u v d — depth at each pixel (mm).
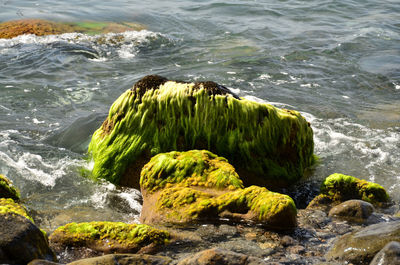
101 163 6184
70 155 6793
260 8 15914
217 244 4379
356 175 6352
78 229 4504
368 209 5047
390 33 13406
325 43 12422
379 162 6738
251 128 6062
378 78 10188
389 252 3660
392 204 5480
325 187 5590
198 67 10688
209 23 14195
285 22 14500
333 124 8016
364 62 11109
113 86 9531
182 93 6137
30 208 5414
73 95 9023
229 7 15984
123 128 6242
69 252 4324
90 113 8227
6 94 8922
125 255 3953
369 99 9188
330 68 10711
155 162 5465
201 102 6078
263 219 4695
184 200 4957
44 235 4141
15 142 7062
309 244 4438
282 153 6188
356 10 16047
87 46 11773
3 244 3686
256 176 6016
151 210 5047
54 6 15578
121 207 5543
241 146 6008
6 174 6133
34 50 11344
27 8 15117
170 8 15883
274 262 3863
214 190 5109
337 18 15047
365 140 7445
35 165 6430
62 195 5766
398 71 10539
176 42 12461
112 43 12141
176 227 4715
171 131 6082
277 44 12336
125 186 6027
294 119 6230
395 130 7824
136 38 12500
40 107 8469
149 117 6156
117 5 16000
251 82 9836
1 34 12312
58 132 7496
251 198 4859
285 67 10703
